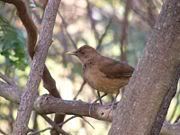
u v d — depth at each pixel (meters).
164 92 5.84
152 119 5.93
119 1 20.09
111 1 19.73
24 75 15.50
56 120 10.23
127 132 5.97
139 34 18.58
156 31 5.74
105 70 10.62
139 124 5.93
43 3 11.32
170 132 7.64
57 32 18.67
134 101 5.90
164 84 5.79
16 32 11.39
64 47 17.23
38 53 7.15
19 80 15.82
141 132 5.94
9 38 11.27
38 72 7.11
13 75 14.29
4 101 14.78
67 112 8.40
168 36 5.66
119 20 18.95
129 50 18.14
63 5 19.06
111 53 18.97
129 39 18.48
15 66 11.70
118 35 19.14
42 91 15.88
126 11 14.95
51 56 18.16
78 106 8.18
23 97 7.05
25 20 7.87
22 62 11.53
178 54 5.69
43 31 7.18
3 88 8.73
